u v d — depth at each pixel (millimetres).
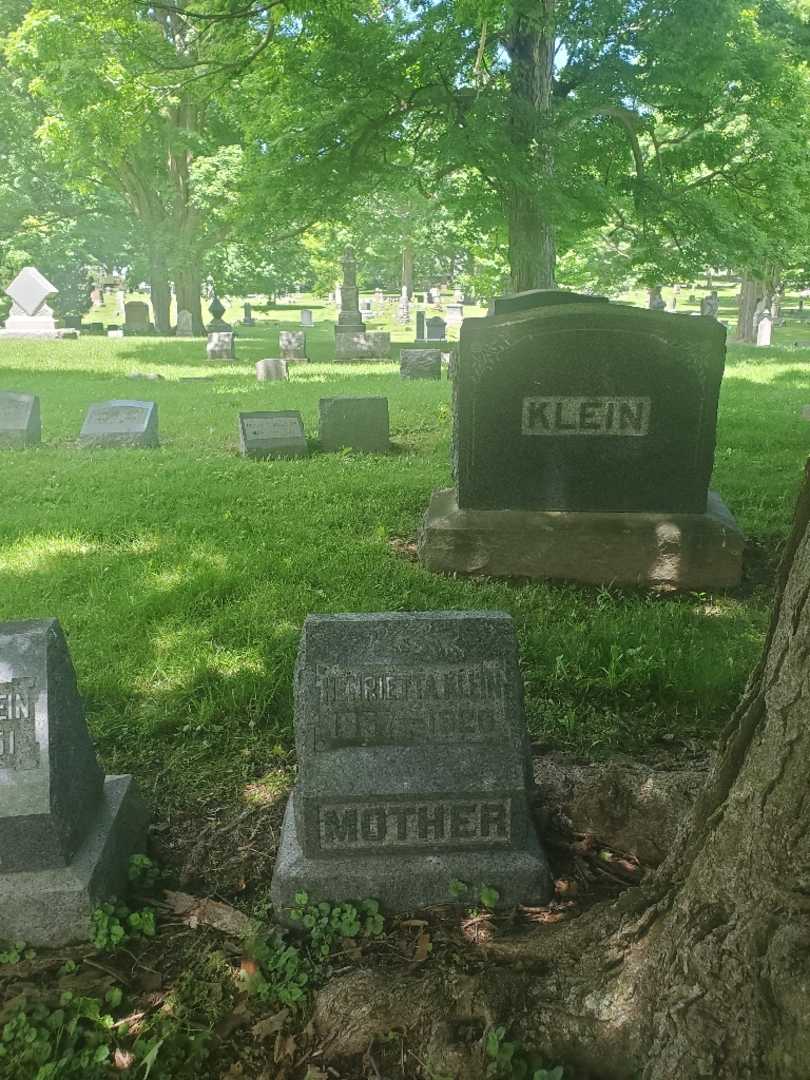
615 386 7078
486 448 7305
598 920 2900
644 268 18391
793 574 2322
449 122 15305
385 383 20656
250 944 3258
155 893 3658
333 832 3471
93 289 66188
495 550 7238
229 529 8258
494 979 2834
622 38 15734
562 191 15320
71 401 17484
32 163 35156
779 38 17688
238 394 18594
